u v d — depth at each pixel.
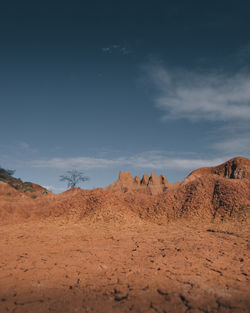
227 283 4.43
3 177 39.41
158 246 8.41
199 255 6.88
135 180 48.28
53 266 5.80
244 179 20.69
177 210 17.38
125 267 5.64
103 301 3.61
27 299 3.75
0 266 5.84
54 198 23.23
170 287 4.11
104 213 16.19
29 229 12.95
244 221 13.63
